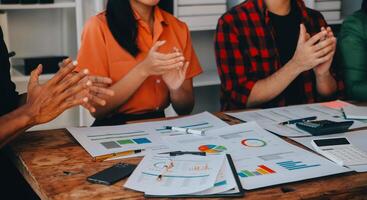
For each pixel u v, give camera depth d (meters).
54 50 3.44
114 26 2.09
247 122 1.75
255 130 1.68
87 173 1.34
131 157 1.45
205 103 3.77
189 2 3.13
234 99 2.33
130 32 2.09
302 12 2.46
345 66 2.51
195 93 3.72
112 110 2.05
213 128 1.72
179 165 1.35
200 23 3.19
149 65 1.92
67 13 3.41
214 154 1.43
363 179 1.30
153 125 1.76
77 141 1.60
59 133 1.70
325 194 1.23
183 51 2.24
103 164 1.40
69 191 1.22
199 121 1.81
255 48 2.36
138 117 2.14
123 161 1.42
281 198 1.19
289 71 2.15
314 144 1.52
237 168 1.34
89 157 1.46
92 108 1.67
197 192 1.20
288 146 1.52
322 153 1.46
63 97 1.43
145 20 2.16
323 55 2.07
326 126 1.66
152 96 2.15
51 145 1.57
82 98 1.45
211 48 3.70
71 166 1.39
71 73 1.48
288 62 2.19
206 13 3.20
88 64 2.09
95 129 1.72
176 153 1.43
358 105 2.10
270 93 2.22
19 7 2.98
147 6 2.14
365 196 1.28
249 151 1.47
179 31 2.25
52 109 1.44
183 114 2.28
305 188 1.24
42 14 3.35
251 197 1.19
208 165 1.34
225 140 1.58
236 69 2.34
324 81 2.32
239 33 2.36
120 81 1.99
